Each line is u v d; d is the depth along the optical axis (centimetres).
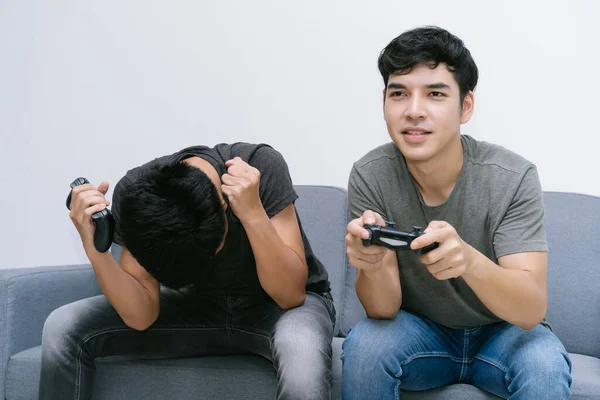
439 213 117
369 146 187
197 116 199
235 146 136
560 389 98
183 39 200
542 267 108
